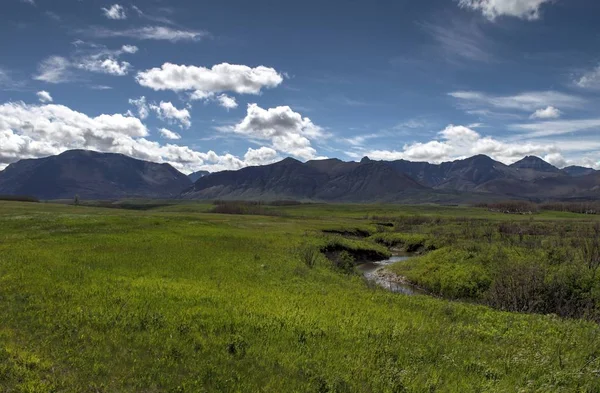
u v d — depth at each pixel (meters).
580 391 10.65
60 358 10.82
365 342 13.56
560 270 27.83
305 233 64.88
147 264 26.78
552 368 12.16
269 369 11.04
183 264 27.98
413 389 10.23
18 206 81.31
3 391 8.98
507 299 25.44
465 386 10.52
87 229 44.25
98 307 15.45
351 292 24.09
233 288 21.44
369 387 10.30
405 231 98.12
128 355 11.34
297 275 28.56
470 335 15.50
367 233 91.81
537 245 49.16
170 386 9.78
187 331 13.45
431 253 45.97
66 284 19.19
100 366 10.45
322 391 9.98
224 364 11.19
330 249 53.94
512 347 14.16
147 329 13.44
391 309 19.62
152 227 51.41
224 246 39.75
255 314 15.94
